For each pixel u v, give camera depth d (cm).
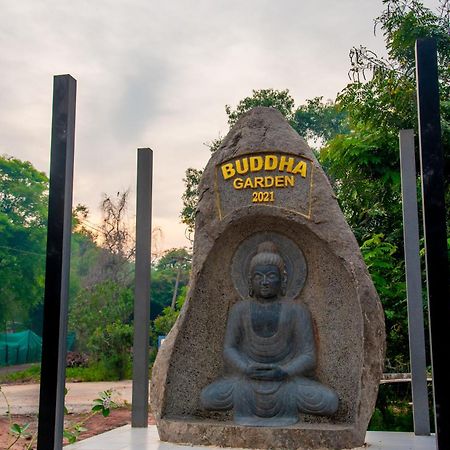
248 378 675
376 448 623
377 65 1141
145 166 828
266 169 704
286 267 721
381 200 1148
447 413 427
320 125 2664
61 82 510
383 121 1098
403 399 1137
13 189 2988
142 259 809
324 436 611
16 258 2855
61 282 477
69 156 503
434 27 1112
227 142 726
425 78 477
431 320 440
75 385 1991
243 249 734
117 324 2338
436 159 462
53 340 470
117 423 1109
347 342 677
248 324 704
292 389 663
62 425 476
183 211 2509
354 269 657
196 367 706
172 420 670
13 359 2738
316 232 677
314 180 691
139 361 795
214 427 638
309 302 708
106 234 2966
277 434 618
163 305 3578
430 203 457
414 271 763
